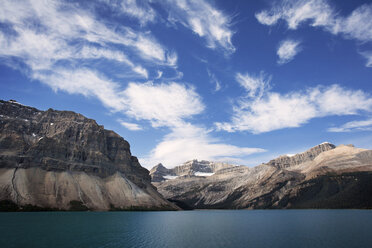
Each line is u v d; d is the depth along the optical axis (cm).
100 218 16450
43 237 8406
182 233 10400
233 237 9344
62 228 10669
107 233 9819
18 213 18925
